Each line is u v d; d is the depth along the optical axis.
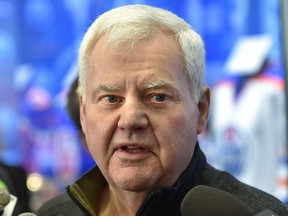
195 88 2.57
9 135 7.47
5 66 7.54
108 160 2.54
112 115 2.48
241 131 6.29
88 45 2.57
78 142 7.11
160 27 2.50
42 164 7.32
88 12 7.13
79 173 7.10
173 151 2.48
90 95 2.57
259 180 6.21
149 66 2.44
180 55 2.50
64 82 7.24
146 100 2.46
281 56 6.12
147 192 2.58
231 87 6.38
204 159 2.85
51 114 7.30
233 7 6.40
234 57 6.38
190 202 2.28
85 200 2.85
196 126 2.62
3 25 7.57
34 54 7.42
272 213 2.14
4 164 5.80
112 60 2.46
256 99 6.23
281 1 6.12
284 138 6.11
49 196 7.14
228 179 2.77
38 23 7.41
